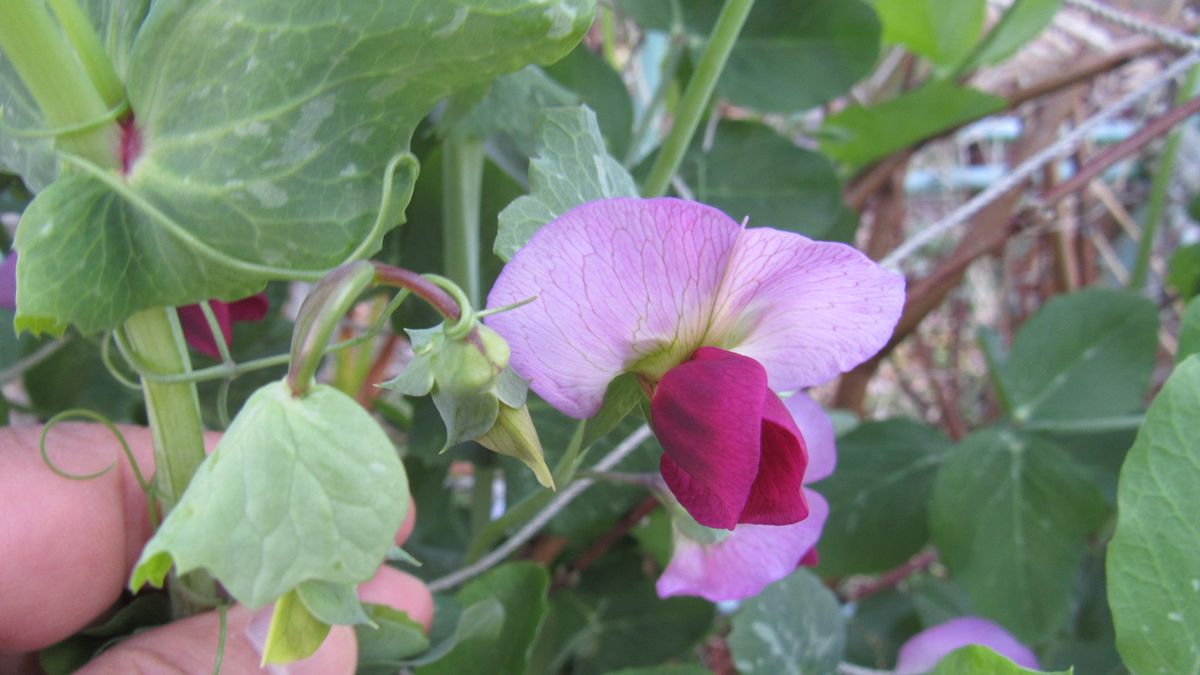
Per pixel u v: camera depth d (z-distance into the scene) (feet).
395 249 0.46
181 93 0.22
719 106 0.62
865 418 0.74
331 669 0.28
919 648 0.41
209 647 0.28
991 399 0.75
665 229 0.21
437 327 0.20
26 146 0.25
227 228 0.23
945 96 0.50
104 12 0.24
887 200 0.65
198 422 0.26
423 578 0.48
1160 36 0.45
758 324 0.25
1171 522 0.26
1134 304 0.49
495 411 0.20
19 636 0.31
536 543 0.49
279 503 0.18
